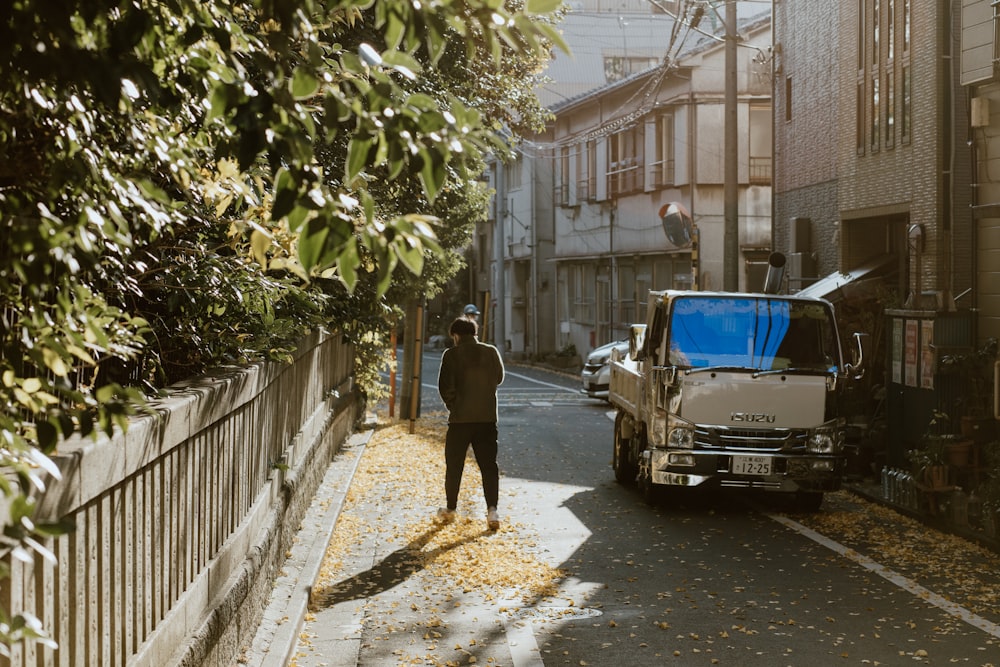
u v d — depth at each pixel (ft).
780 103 79.71
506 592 27.09
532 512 38.91
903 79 55.16
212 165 14.21
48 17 7.14
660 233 114.11
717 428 38.99
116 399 8.91
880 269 62.39
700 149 106.11
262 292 19.38
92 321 9.29
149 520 14.30
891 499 41.47
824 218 70.79
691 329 39.70
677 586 28.02
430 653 21.95
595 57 176.76
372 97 8.66
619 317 128.16
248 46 9.45
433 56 8.32
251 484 23.32
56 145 9.37
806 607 25.93
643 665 21.49
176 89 10.34
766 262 106.22
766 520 38.06
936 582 28.60
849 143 63.00
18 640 8.00
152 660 14.06
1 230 8.18
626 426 45.19
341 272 8.56
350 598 26.43
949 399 42.14
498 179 141.49
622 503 41.29
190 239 19.45
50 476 9.78
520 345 171.42
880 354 54.85
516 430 68.33
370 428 65.00
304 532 32.09
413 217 8.64
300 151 8.50
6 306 9.46
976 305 44.68
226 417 19.98
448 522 36.04
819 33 71.31
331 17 11.17
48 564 10.26
